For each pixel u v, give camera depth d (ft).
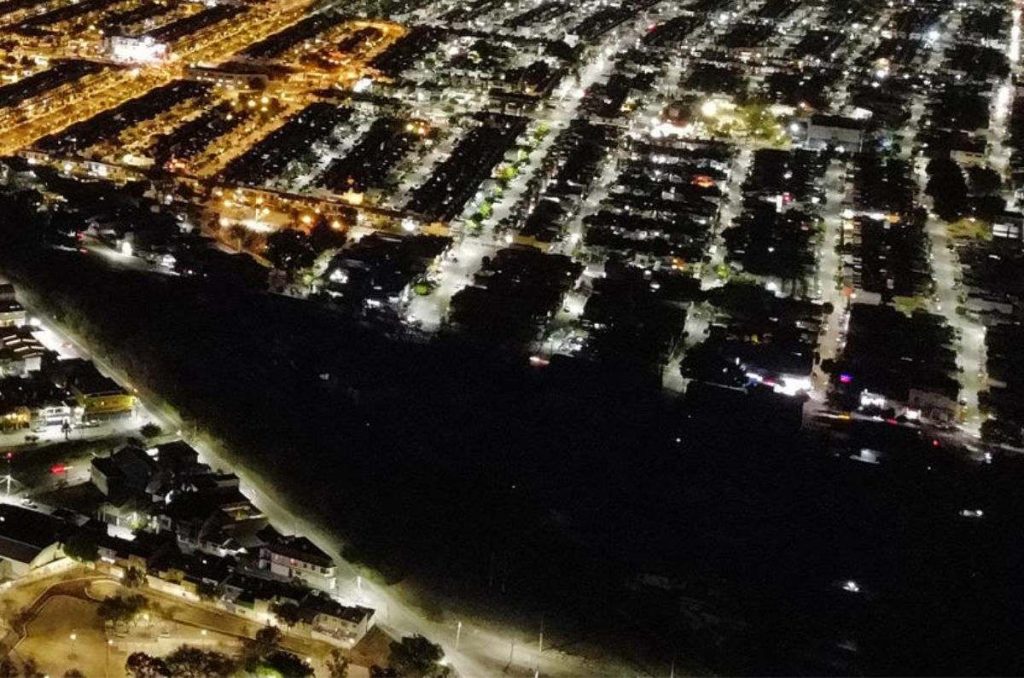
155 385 515.09
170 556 393.29
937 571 425.28
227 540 406.82
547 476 474.08
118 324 565.53
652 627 387.96
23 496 431.43
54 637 358.64
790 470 486.79
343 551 413.18
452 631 380.17
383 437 492.95
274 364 546.26
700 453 497.05
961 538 444.96
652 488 469.57
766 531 445.37
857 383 552.82
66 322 563.07
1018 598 410.93
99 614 369.30
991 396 553.23
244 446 473.26
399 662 353.31
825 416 536.01
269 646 359.25
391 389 534.37
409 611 387.96
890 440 511.81
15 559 380.78
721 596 405.80
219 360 543.80
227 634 369.71
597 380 552.82
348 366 551.59
